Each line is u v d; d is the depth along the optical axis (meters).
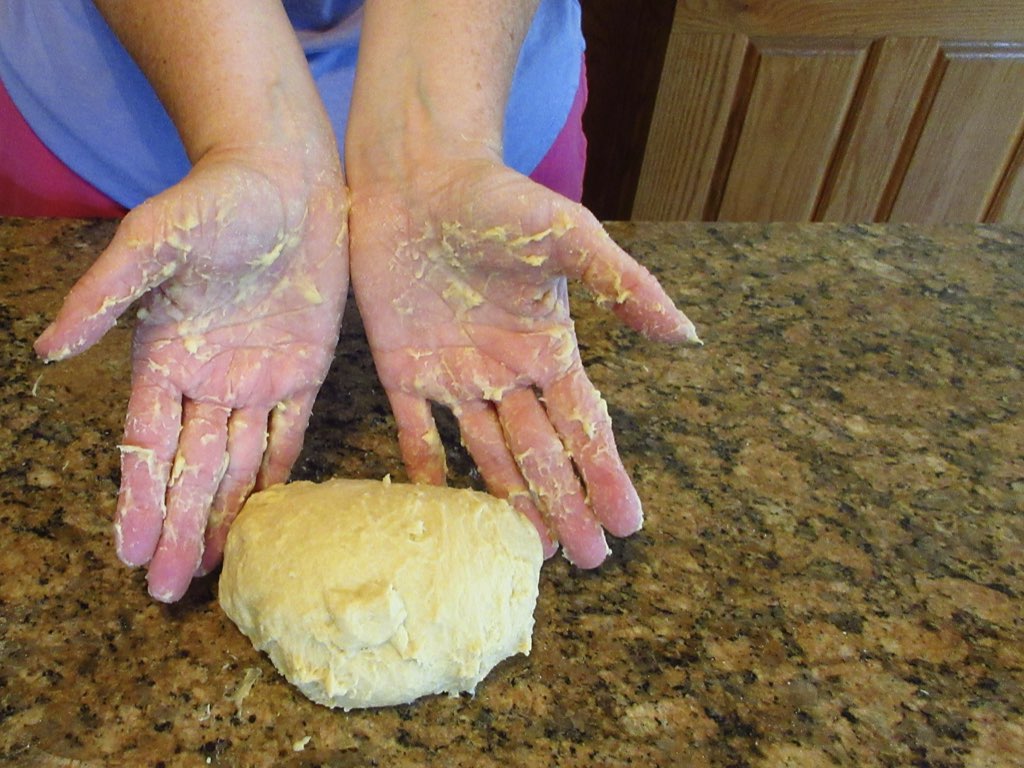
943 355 0.51
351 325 0.48
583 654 0.34
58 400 0.41
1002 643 0.36
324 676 0.31
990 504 0.42
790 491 0.41
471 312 0.38
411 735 0.31
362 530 0.33
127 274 0.29
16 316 0.46
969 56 0.96
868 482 0.42
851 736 0.32
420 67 0.41
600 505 0.37
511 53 0.44
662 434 0.43
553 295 0.37
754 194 1.04
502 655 0.33
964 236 0.62
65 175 0.58
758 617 0.36
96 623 0.33
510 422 0.38
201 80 0.38
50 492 0.37
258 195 0.34
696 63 0.93
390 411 0.43
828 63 0.94
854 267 0.57
